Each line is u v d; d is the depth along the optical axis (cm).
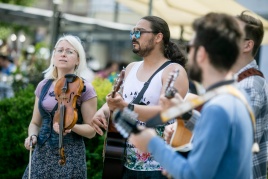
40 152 392
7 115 532
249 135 220
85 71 418
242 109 219
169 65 352
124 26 1351
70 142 390
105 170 355
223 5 707
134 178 348
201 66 226
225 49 222
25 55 1106
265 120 308
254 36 309
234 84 224
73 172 388
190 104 226
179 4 782
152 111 334
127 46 2220
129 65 381
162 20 364
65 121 377
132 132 228
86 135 392
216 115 213
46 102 394
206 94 222
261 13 1029
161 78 349
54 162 389
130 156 350
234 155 215
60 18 943
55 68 410
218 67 223
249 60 312
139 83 357
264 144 308
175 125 277
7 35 1694
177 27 945
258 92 301
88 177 513
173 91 264
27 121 531
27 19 1227
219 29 222
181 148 248
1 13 1162
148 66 362
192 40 228
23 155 527
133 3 872
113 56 2233
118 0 905
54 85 405
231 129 213
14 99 539
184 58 364
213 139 210
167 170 222
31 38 1917
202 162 210
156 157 226
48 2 2228
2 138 524
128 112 232
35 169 391
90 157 513
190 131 258
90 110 396
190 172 211
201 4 744
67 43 405
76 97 383
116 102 337
